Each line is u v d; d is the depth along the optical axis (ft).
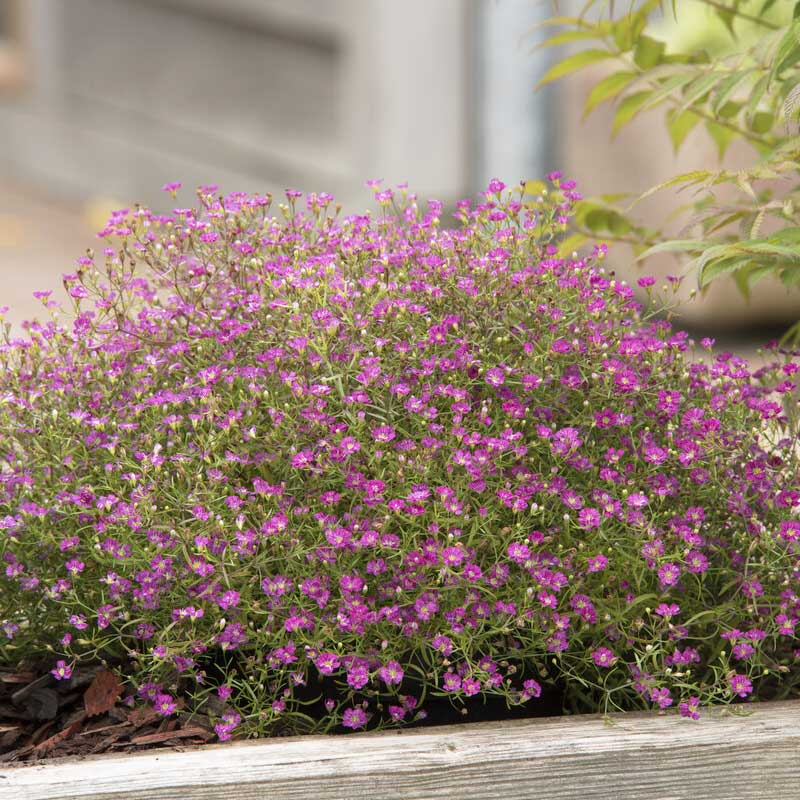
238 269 6.01
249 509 5.78
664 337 6.00
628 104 6.35
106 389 5.94
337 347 5.84
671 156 10.23
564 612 5.82
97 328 5.99
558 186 6.06
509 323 5.88
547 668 5.89
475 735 5.69
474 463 5.72
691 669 5.96
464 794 5.64
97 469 5.84
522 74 9.75
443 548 5.74
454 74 12.30
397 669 5.71
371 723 5.88
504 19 9.73
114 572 5.85
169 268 6.00
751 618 5.87
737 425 5.88
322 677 5.87
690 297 5.89
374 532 5.68
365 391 5.81
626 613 5.84
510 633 5.84
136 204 6.04
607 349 5.89
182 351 5.88
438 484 5.81
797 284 5.97
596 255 6.01
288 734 5.84
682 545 5.83
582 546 5.75
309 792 5.61
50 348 5.98
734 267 5.80
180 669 5.74
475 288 5.86
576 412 5.90
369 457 5.74
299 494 5.82
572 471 5.88
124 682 5.92
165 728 5.82
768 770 5.69
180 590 5.79
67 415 5.88
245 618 5.76
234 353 5.88
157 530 5.73
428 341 5.81
